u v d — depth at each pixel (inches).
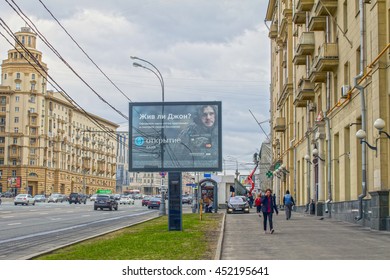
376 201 839.1
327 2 1179.9
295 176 1867.6
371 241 666.8
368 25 906.1
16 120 4790.8
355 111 1018.1
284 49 2124.8
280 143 2346.2
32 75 4822.8
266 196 841.5
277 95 2433.6
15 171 4776.1
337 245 625.3
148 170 916.0
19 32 4817.9
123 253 575.2
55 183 5049.2
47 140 4926.2
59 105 5147.6
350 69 1058.7
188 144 917.2
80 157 5570.9
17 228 1041.5
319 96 1429.6
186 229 971.3
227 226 1027.9
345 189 1119.0
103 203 2287.2
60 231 987.3
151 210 2391.7
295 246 625.3
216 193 1924.2
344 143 1120.8
